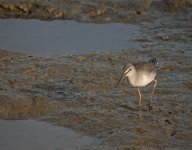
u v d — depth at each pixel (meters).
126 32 22.08
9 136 13.55
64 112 14.73
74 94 15.89
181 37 21.47
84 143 13.16
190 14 24.09
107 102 15.41
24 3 24.58
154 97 15.84
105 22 23.30
